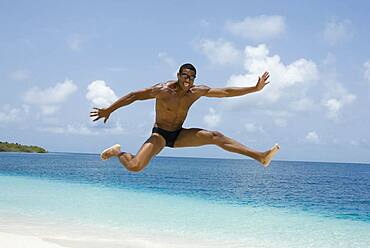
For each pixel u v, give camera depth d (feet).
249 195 93.76
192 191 98.07
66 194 82.23
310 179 177.47
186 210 66.44
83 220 53.26
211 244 43.01
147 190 96.73
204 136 25.43
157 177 153.79
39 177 129.29
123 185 108.99
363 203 85.15
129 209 64.69
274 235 49.32
